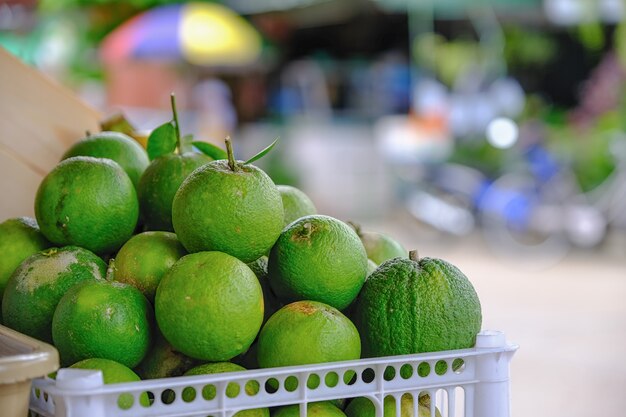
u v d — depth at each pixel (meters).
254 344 1.28
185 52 8.34
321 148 11.91
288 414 1.19
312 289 1.28
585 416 4.00
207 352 1.18
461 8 11.30
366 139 12.20
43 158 2.03
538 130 9.62
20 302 1.31
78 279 1.32
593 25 10.70
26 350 1.03
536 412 4.08
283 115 12.18
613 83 9.96
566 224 8.89
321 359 1.19
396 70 12.61
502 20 11.52
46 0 8.66
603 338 5.57
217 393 1.07
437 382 1.19
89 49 9.67
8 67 2.02
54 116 2.10
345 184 11.94
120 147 1.61
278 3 11.26
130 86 9.42
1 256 1.41
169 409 1.05
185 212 1.25
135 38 8.57
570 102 11.90
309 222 1.31
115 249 1.43
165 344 1.26
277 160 11.59
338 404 1.27
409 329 1.25
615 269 8.41
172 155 1.51
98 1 9.34
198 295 1.17
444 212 9.69
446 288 1.27
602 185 9.09
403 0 11.24
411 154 11.10
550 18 10.88
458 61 12.30
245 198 1.24
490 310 6.53
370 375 1.28
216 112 9.85
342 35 12.66
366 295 1.30
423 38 12.28
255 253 1.27
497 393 1.21
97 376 1.02
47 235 1.39
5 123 1.97
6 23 7.03
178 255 1.34
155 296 1.24
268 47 10.72
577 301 6.87
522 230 8.95
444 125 11.55
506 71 11.96
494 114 10.92
